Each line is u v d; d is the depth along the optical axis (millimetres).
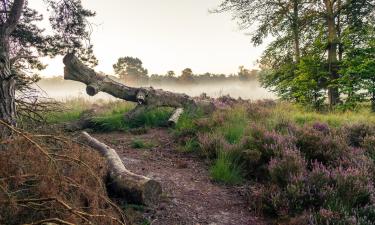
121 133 10094
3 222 2908
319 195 4691
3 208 2908
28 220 3035
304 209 4574
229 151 6789
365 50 16328
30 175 3129
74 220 2963
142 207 4500
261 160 6551
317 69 17641
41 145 3781
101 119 10633
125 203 4570
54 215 3119
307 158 6426
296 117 11328
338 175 5055
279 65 21250
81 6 9211
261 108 12109
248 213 4770
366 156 6426
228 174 6012
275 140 6902
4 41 4824
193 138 8414
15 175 3051
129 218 4023
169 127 10367
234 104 13672
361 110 15047
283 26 19828
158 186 4707
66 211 3113
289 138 6953
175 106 12008
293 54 20844
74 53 10438
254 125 8336
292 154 5953
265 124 9211
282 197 4805
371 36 16609
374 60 15328
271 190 5047
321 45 17797
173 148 8148
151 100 11453
